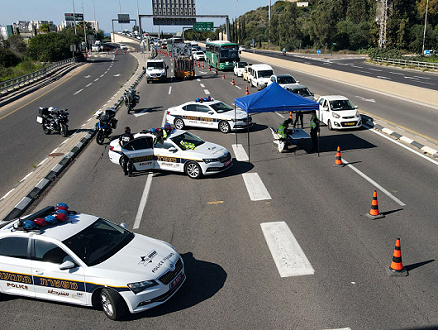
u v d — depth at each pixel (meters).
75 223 7.31
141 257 6.81
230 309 6.51
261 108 14.62
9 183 13.62
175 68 42.78
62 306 6.91
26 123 24.28
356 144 16.78
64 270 6.55
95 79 45.81
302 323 6.06
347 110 19.27
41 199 12.07
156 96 32.28
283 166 14.22
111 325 6.29
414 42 78.56
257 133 19.38
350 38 93.25
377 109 23.22
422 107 23.33
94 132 21.08
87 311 6.72
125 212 10.73
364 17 103.69
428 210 9.99
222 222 9.86
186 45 42.44
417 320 6.01
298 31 103.50
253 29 134.88
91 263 6.57
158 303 6.45
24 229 6.92
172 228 9.65
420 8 87.12
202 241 8.94
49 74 50.41
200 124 20.00
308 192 11.62
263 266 7.78
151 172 14.25
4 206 11.41
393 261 7.31
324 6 95.38
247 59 67.50
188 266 7.94
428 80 37.88
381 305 6.41
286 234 9.05
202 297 6.90
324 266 7.67
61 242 6.73
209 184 12.68
